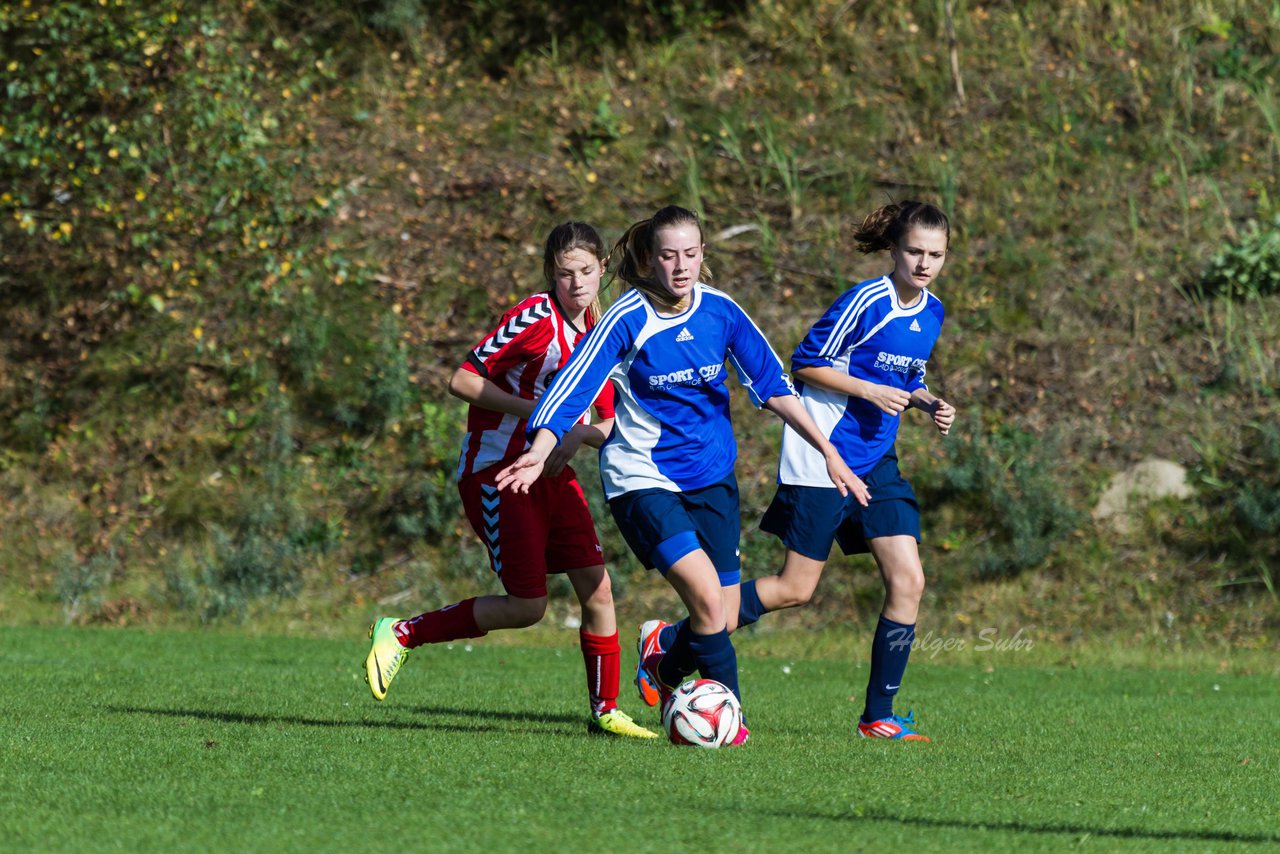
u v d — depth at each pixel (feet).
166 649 107.76
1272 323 145.38
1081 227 156.04
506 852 36.60
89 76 149.48
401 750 54.60
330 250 156.97
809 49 178.19
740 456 141.18
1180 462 135.33
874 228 67.41
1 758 51.44
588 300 61.05
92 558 135.54
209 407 146.72
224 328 151.43
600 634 63.67
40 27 149.59
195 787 45.65
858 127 169.07
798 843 38.42
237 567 131.44
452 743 57.11
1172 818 44.42
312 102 173.47
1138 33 176.04
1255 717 79.87
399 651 63.31
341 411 144.05
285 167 160.04
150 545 136.98
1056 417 139.74
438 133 171.12
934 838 39.65
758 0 184.24
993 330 147.64
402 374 145.38
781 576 67.77
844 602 128.88
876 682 65.51
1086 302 149.07
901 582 65.36
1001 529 131.64
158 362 149.48
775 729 68.08
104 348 151.43
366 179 164.35
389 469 140.97
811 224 160.45
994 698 88.28
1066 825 42.45
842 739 63.46
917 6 181.68
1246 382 140.67
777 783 48.52
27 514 140.05
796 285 155.33
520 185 164.25
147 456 143.54
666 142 169.27
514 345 61.31
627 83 177.06
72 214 156.97
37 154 148.15
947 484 134.00
